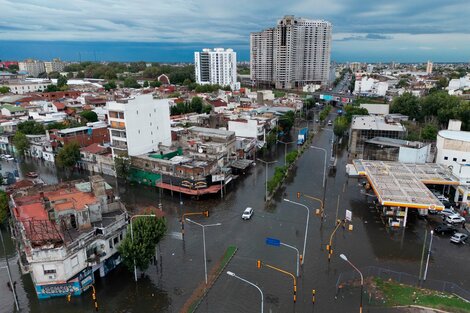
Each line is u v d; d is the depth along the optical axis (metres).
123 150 98.00
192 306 47.94
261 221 73.50
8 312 47.38
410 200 67.25
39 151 122.25
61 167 113.62
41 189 66.50
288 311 46.47
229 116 144.62
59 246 48.06
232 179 97.12
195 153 98.75
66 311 47.81
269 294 50.16
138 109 98.31
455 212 74.75
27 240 50.22
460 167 82.81
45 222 53.03
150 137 103.44
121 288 52.16
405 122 148.38
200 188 84.31
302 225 71.50
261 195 87.75
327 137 153.12
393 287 50.91
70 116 156.88
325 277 53.91
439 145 96.50
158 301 49.28
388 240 64.94
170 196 87.88
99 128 121.69
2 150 134.00
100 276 54.19
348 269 55.81
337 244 63.66
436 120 159.12
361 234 67.31
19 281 54.66
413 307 46.53
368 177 81.00
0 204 68.44
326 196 86.62
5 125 134.62
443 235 66.75
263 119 141.38
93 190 60.34
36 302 49.38
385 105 177.00
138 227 53.88
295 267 56.59
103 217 58.78
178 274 55.47
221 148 99.81
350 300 48.41
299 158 121.12
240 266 57.25
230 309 47.28
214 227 71.00
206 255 60.72
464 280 52.53
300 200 84.31
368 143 100.88
